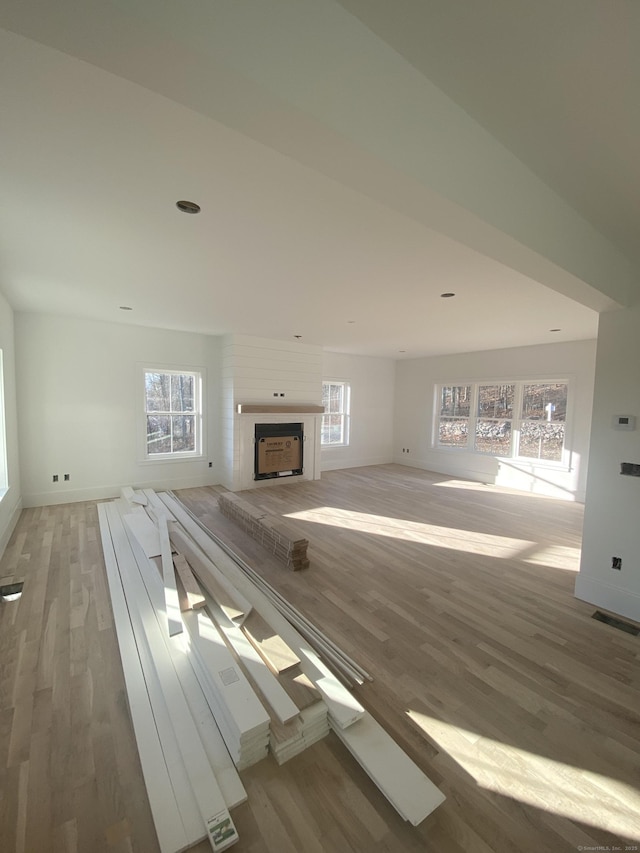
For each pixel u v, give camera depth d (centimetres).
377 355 821
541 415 641
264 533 378
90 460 531
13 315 459
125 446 558
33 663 210
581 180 168
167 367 584
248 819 134
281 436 653
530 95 121
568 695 195
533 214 165
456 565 349
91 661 212
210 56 74
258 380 618
